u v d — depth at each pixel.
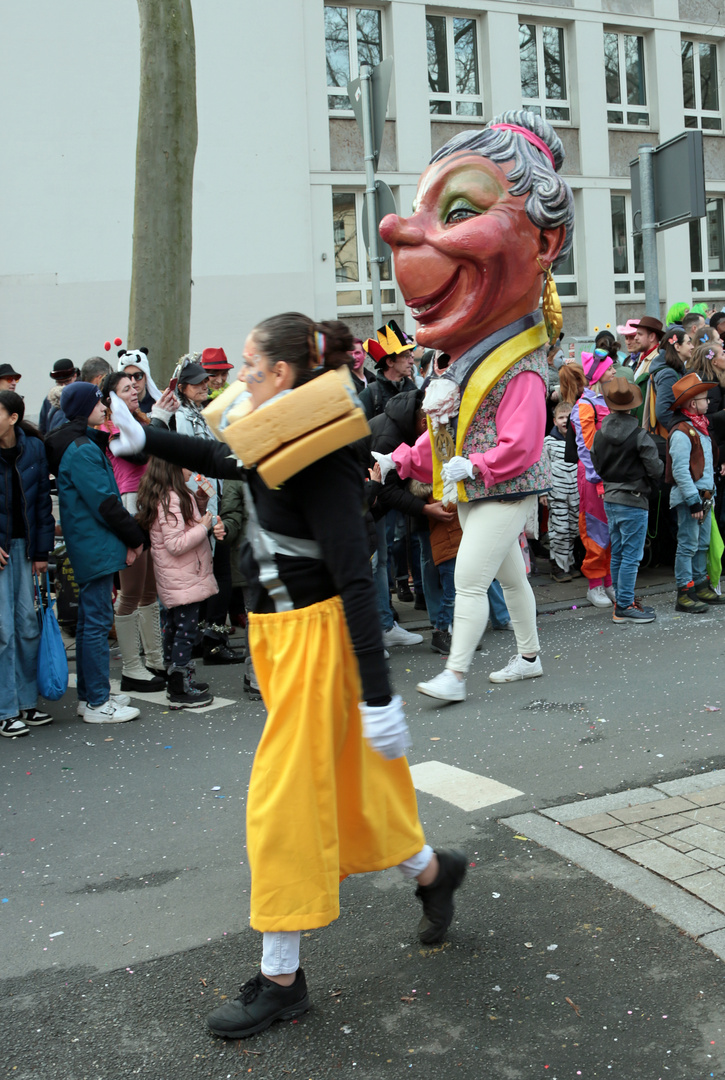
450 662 5.59
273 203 16.47
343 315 17.61
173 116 8.38
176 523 5.68
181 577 5.73
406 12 17.41
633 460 7.26
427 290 5.54
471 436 5.65
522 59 18.78
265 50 16.20
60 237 15.26
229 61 16.00
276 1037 2.61
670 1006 2.65
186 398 6.38
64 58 15.04
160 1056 2.56
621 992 2.72
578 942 2.97
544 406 5.64
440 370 5.91
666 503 9.20
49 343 15.32
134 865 3.73
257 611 2.63
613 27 19.41
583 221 19.25
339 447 2.40
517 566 5.88
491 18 18.08
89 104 15.21
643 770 4.41
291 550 2.53
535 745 4.82
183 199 8.57
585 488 8.02
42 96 15.00
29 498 5.53
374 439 6.70
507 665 6.33
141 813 4.25
